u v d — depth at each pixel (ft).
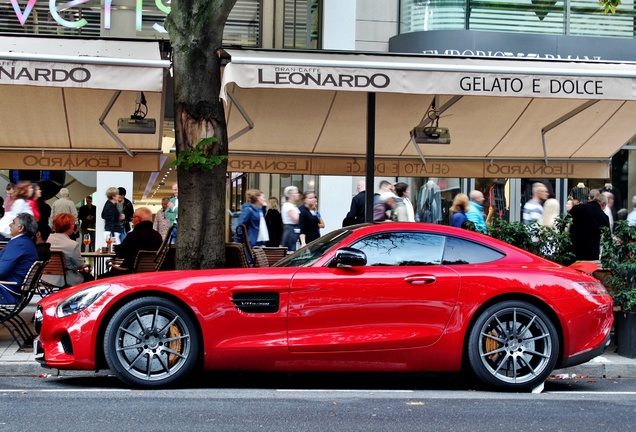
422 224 25.46
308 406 21.62
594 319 24.61
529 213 41.11
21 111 40.63
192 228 31.01
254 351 23.34
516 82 31.73
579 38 59.06
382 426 19.30
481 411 21.33
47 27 55.62
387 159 48.21
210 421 19.51
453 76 31.45
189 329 23.45
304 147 46.80
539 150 47.57
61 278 36.40
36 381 25.85
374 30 59.52
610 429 19.49
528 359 24.53
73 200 59.06
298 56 32.50
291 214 48.70
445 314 23.94
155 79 29.94
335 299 23.65
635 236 30.91
